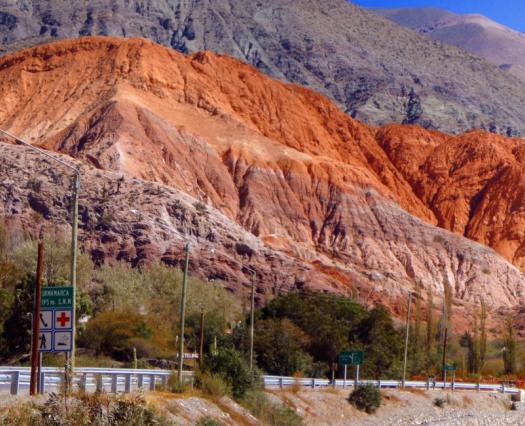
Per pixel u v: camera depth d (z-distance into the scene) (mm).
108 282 149000
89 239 197000
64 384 43281
